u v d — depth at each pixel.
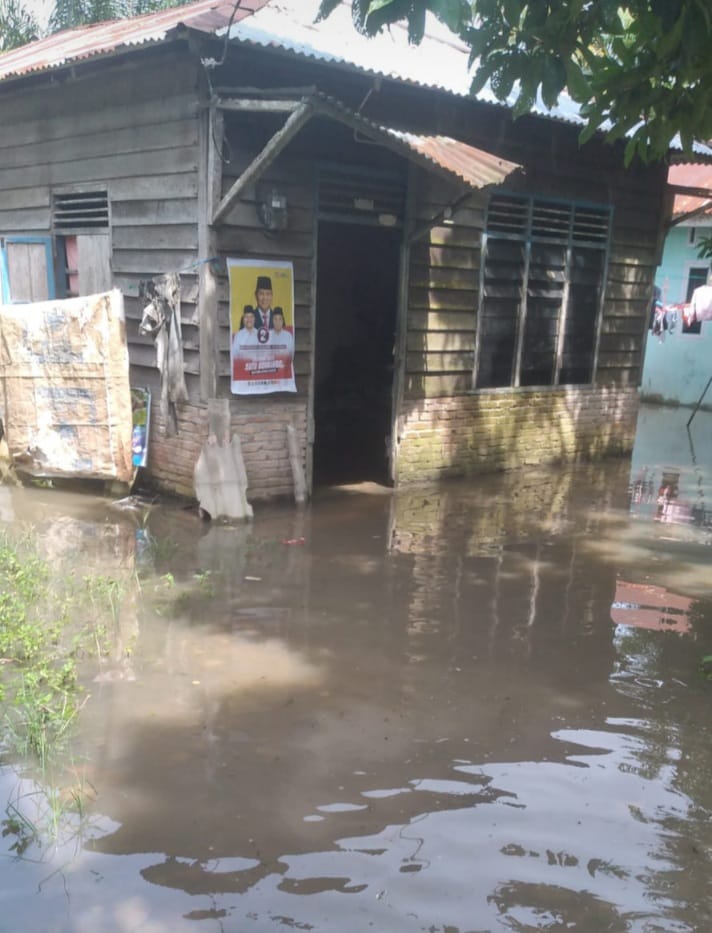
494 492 9.41
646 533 8.05
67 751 4.05
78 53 8.36
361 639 5.44
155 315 7.82
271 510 8.22
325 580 6.46
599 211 10.75
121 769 3.92
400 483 9.41
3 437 8.98
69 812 3.61
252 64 7.29
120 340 8.05
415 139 7.12
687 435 13.84
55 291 9.47
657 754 4.23
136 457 8.46
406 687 4.81
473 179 6.79
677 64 3.73
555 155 9.98
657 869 3.38
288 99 7.38
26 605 5.66
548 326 10.53
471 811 3.69
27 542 6.99
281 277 7.87
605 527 8.21
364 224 8.39
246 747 4.13
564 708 4.65
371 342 11.30
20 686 4.62
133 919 3.03
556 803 3.78
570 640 5.56
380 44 8.34
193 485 8.06
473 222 9.34
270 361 7.96
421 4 3.15
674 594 6.48
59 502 8.23
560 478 10.27
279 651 5.21
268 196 7.58
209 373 7.64
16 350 8.47
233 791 3.78
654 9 3.46
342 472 9.95
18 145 9.59
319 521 7.98
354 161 8.17
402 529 7.84
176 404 8.09
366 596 6.17
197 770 3.93
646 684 4.98
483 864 3.36
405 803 3.73
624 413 11.81
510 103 8.76
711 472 10.96
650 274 11.65
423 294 9.06
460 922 3.06
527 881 3.28
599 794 3.86
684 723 4.55
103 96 8.30
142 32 8.48
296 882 3.23
